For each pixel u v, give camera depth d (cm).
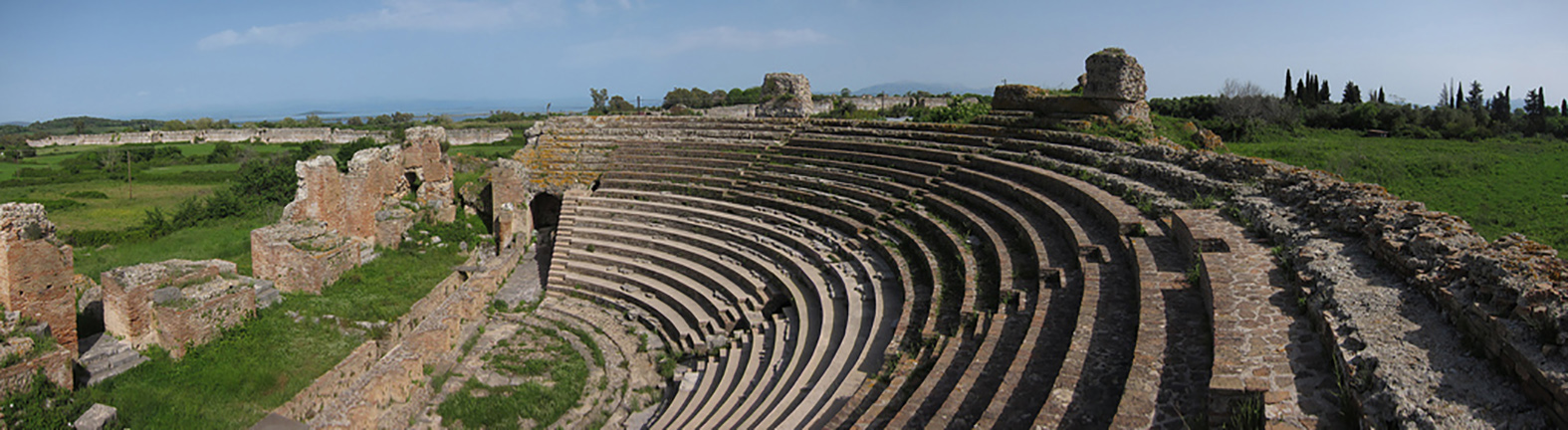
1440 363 788
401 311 2453
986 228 2153
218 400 1806
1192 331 1098
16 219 1752
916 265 2188
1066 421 960
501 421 1925
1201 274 1280
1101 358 1123
